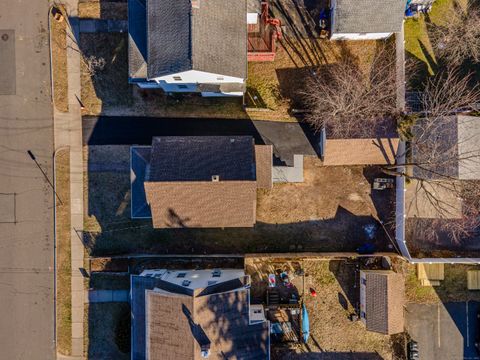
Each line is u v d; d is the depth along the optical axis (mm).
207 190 22375
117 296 27266
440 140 24438
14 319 27203
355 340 27562
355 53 26938
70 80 26719
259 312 25391
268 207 27344
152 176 22156
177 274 25516
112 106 26797
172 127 26953
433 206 25984
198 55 20625
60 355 27344
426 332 27484
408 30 26719
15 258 27125
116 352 27344
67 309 27234
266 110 26750
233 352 22828
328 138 25078
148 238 27266
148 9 22219
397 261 27281
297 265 27438
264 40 25500
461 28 25750
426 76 26734
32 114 26812
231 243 27406
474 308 27484
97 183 27000
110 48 26719
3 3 26547
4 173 26969
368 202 27281
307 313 27438
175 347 22062
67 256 27125
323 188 27312
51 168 26984
